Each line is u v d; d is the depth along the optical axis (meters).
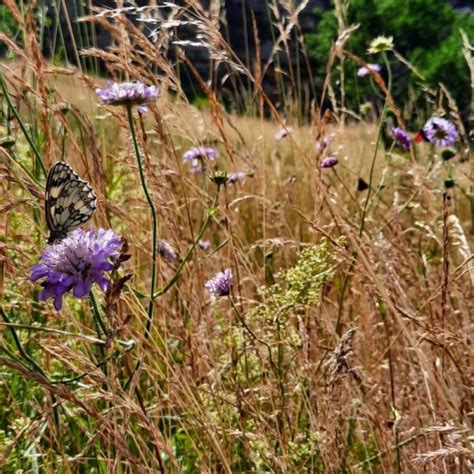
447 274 3.28
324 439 2.99
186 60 3.68
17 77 3.38
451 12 28.06
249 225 4.86
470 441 2.66
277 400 3.23
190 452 3.25
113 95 2.92
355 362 3.53
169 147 3.44
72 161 4.04
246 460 3.24
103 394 2.41
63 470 2.86
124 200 3.69
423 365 2.88
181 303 3.55
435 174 4.57
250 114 6.09
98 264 2.38
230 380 3.23
